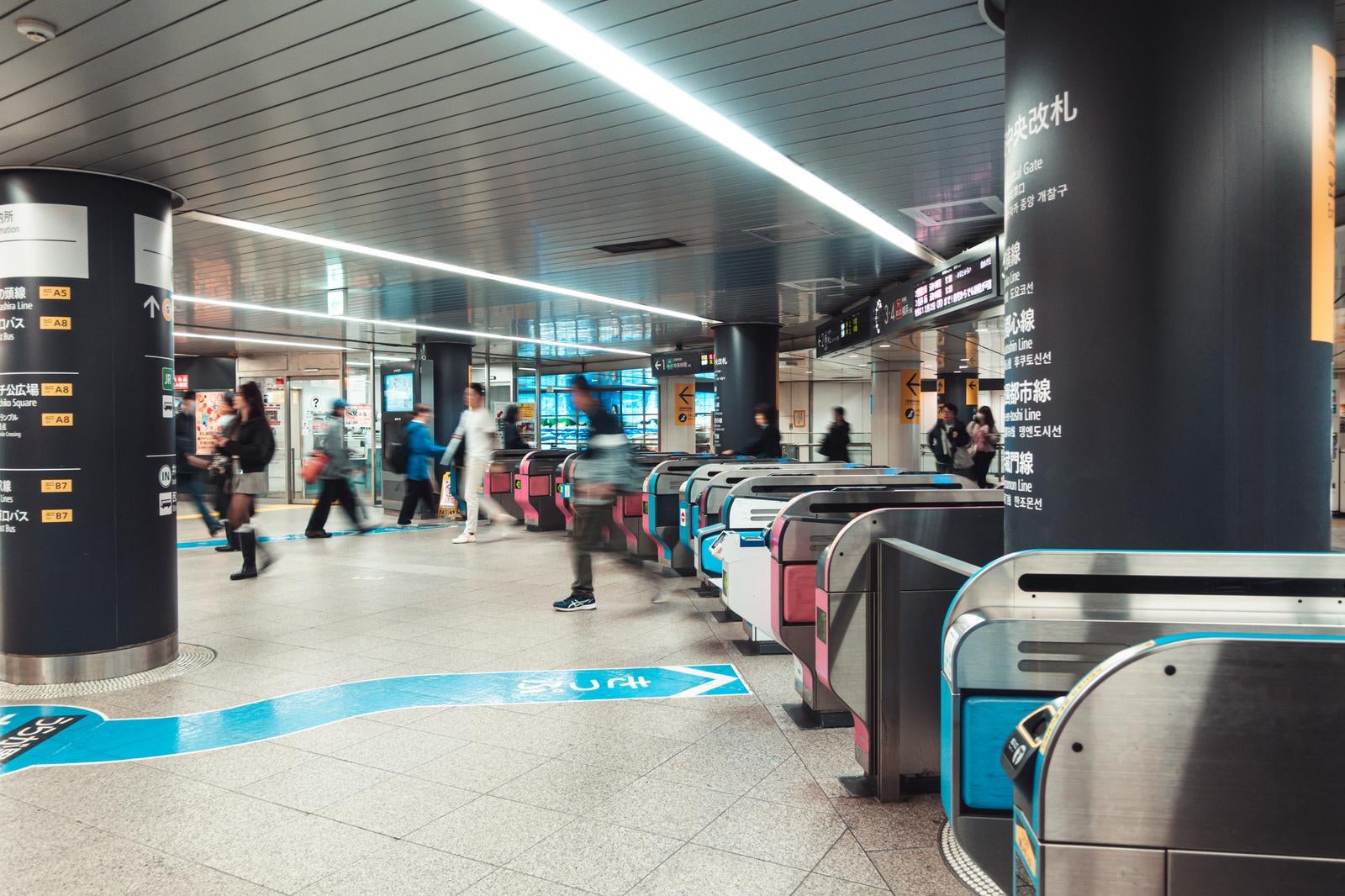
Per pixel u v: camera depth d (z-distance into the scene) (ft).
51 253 18.02
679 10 12.51
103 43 13.14
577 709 15.71
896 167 20.16
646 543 32.73
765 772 12.76
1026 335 10.84
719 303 41.73
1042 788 5.54
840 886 9.47
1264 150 9.57
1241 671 5.48
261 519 50.44
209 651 20.01
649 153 19.08
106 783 12.50
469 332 53.01
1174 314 9.66
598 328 51.75
